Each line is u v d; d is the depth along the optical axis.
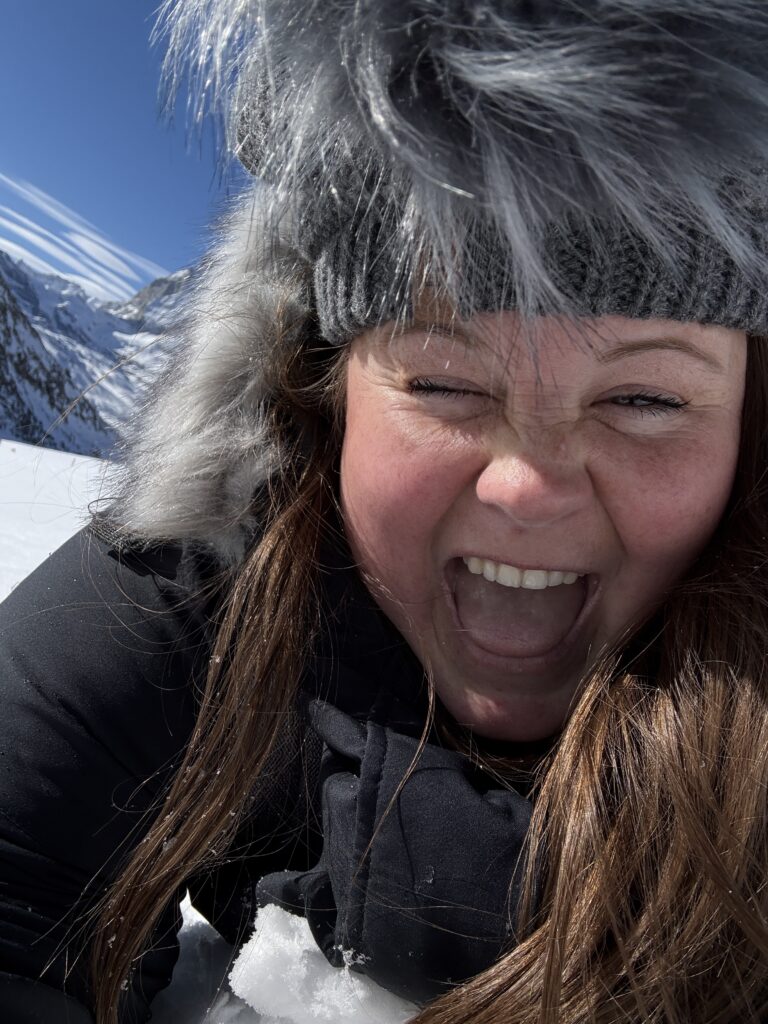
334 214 0.23
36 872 0.26
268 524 0.31
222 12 0.24
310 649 0.29
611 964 0.23
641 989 0.22
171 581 0.30
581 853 0.24
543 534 0.25
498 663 0.29
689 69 0.18
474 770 0.27
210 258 0.35
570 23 0.18
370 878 0.25
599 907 0.23
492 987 0.23
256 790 0.29
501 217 0.19
